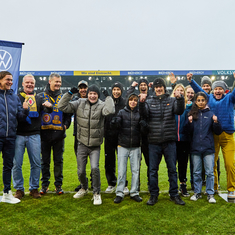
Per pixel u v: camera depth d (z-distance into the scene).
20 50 3.76
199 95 3.08
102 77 28.30
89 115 2.93
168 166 2.94
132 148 3.08
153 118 2.98
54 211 2.60
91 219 2.40
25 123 2.98
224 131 3.09
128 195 3.19
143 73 24.61
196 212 2.58
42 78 27.11
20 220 2.38
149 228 2.21
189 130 3.06
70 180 4.04
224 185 3.71
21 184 3.04
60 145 3.25
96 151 3.01
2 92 2.82
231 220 2.38
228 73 23.12
